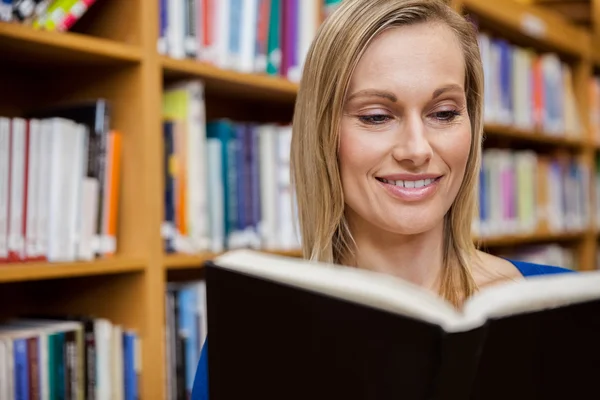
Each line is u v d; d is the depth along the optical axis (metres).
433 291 1.02
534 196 2.67
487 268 1.08
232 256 0.75
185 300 1.54
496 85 2.40
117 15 1.48
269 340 0.67
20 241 1.28
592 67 3.28
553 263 2.79
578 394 0.66
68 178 1.35
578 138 2.94
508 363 0.60
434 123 0.95
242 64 1.66
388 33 0.93
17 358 1.28
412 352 0.56
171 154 1.52
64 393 1.35
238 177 1.65
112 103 1.49
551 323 0.62
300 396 0.65
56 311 1.61
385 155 0.95
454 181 0.97
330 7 1.86
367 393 0.59
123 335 1.46
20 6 1.27
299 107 1.07
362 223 1.02
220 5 1.60
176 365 1.52
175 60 1.50
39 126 1.31
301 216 1.09
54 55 1.40
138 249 1.46
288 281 0.65
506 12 2.45
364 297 0.59
